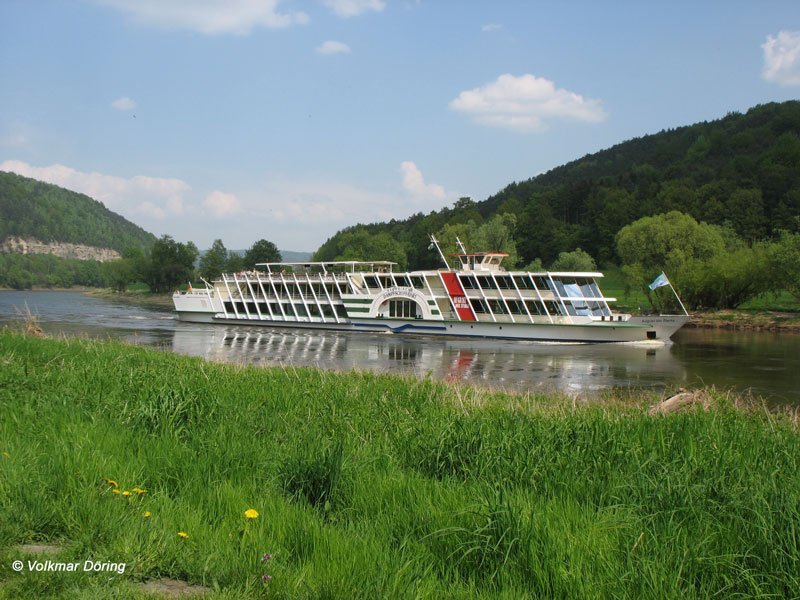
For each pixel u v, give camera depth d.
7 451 10.12
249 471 10.04
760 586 6.67
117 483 9.13
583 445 11.59
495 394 23.55
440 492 9.16
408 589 6.36
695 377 36.34
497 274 58.41
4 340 26.72
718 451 11.13
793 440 12.64
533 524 7.50
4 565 6.57
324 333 64.31
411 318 62.38
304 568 6.67
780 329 69.56
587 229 161.50
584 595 6.37
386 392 19.45
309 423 14.09
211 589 6.39
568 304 56.50
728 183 149.88
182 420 13.32
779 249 74.12
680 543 7.44
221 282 75.81
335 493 9.28
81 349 27.22
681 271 80.19
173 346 51.44
